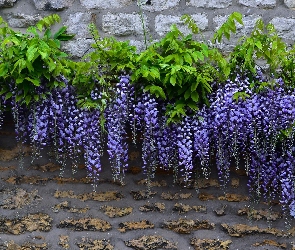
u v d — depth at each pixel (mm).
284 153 2656
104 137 2689
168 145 2648
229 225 2709
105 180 2742
